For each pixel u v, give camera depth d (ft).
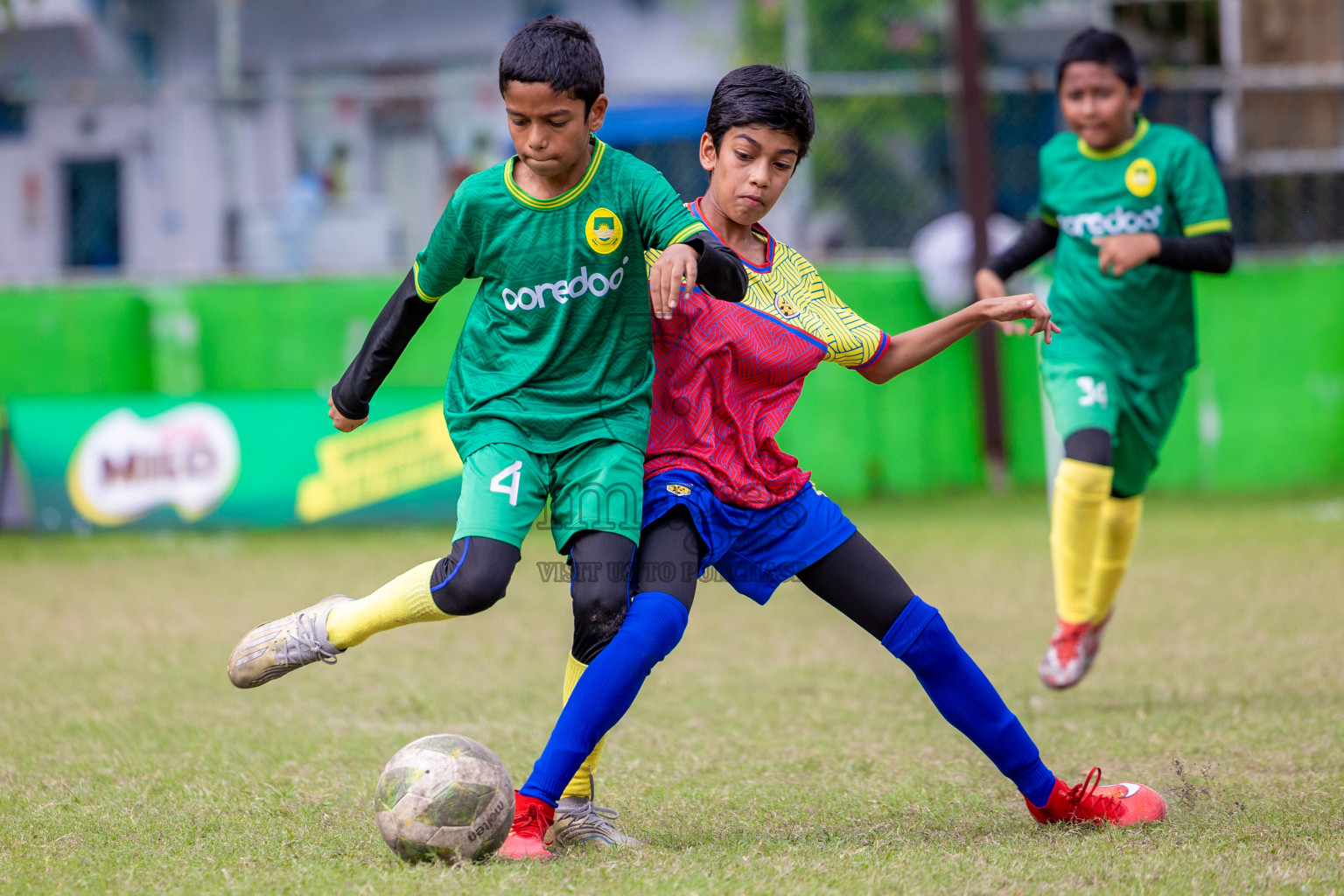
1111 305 55.93
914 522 109.29
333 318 120.47
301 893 30.17
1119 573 56.39
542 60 31.73
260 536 107.76
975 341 124.36
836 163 157.07
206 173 145.07
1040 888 30.37
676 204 33.55
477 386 35.04
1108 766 43.70
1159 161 55.67
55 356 117.60
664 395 35.14
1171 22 130.31
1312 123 127.13
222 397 110.22
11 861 33.47
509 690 57.11
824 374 120.47
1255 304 122.83
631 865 32.24
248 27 188.34
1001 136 146.10
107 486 108.99
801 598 82.07
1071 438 54.19
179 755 45.93
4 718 52.01
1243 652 62.13
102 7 181.78
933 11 181.37
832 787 41.68
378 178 149.28
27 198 148.66
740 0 185.37
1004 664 61.52
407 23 192.03
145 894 30.45
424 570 33.86
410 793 32.27
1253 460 123.65
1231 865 32.01
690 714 52.39
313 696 55.88
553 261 33.88
